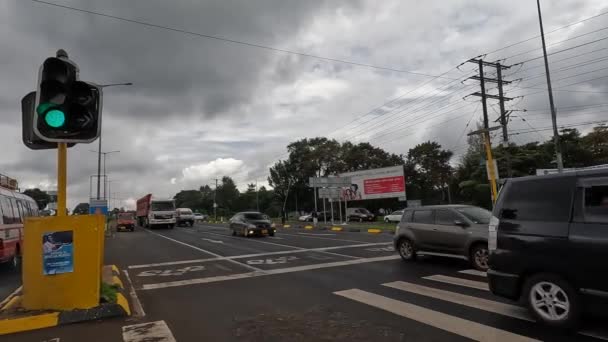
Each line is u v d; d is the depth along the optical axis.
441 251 10.99
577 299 5.18
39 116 6.24
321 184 38.31
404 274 9.73
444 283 8.51
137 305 7.43
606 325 5.50
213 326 6.00
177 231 36.09
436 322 5.77
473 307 6.52
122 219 40.38
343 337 5.29
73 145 7.11
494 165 21.20
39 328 6.02
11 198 13.26
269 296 7.88
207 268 11.98
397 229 12.40
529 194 5.94
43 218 6.49
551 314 5.43
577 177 5.50
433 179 64.94
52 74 6.29
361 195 47.38
